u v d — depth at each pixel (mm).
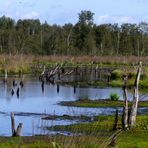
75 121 34188
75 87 61500
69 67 104875
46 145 23031
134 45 169750
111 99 48938
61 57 117625
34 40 147625
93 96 54750
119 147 23641
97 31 165500
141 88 62031
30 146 23609
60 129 29312
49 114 38781
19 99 50250
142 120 32625
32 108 43156
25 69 87625
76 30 163875
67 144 13609
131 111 30062
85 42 152000
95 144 13672
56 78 80500
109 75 80812
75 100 49812
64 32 163250
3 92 56688
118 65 113125
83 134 14133
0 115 38312
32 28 172375
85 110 41375
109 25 175625
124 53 159375
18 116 37781
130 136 27047
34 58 108062
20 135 27688
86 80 78250
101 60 118500
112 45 163750
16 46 135250
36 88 63062
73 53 144250
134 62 115625
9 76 80062
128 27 176625
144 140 25969
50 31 167625
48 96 53969
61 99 51188
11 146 24078
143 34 176250
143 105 45188
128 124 29984
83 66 108438
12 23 177750
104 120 33531
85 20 173750
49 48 144625
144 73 70750
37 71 89312
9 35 136500
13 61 87812
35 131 29625
